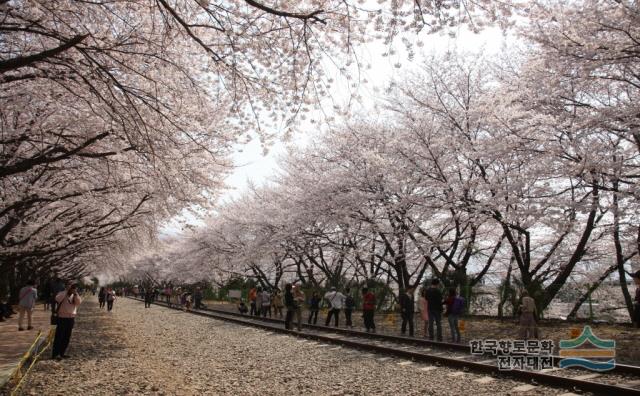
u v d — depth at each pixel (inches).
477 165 663.8
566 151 532.4
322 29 311.3
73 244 763.4
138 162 476.7
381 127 805.2
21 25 319.6
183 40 357.4
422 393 275.6
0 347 452.4
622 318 632.4
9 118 454.3
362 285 1098.1
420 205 713.0
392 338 533.6
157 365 392.2
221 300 1991.9
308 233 962.7
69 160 518.6
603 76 470.6
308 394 279.7
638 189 462.6
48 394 278.8
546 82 507.8
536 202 586.9
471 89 714.2
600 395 255.4
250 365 386.9
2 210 459.2
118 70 374.3
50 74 340.5
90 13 341.4
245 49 320.8
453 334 494.3
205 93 405.1
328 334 638.5
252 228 1154.7
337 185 818.2
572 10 432.5
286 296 676.1
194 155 519.5
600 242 748.0
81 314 1157.1
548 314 678.5
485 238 807.1
